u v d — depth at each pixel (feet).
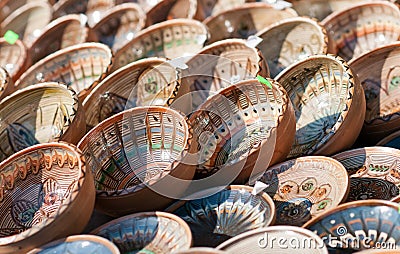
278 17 4.94
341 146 3.79
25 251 3.29
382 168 3.70
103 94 4.36
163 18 5.38
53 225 3.27
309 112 4.04
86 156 3.77
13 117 4.22
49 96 4.17
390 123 3.98
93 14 5.54
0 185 3.66
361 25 4.67
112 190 3.76
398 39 4.43
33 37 5.67
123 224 3.43
